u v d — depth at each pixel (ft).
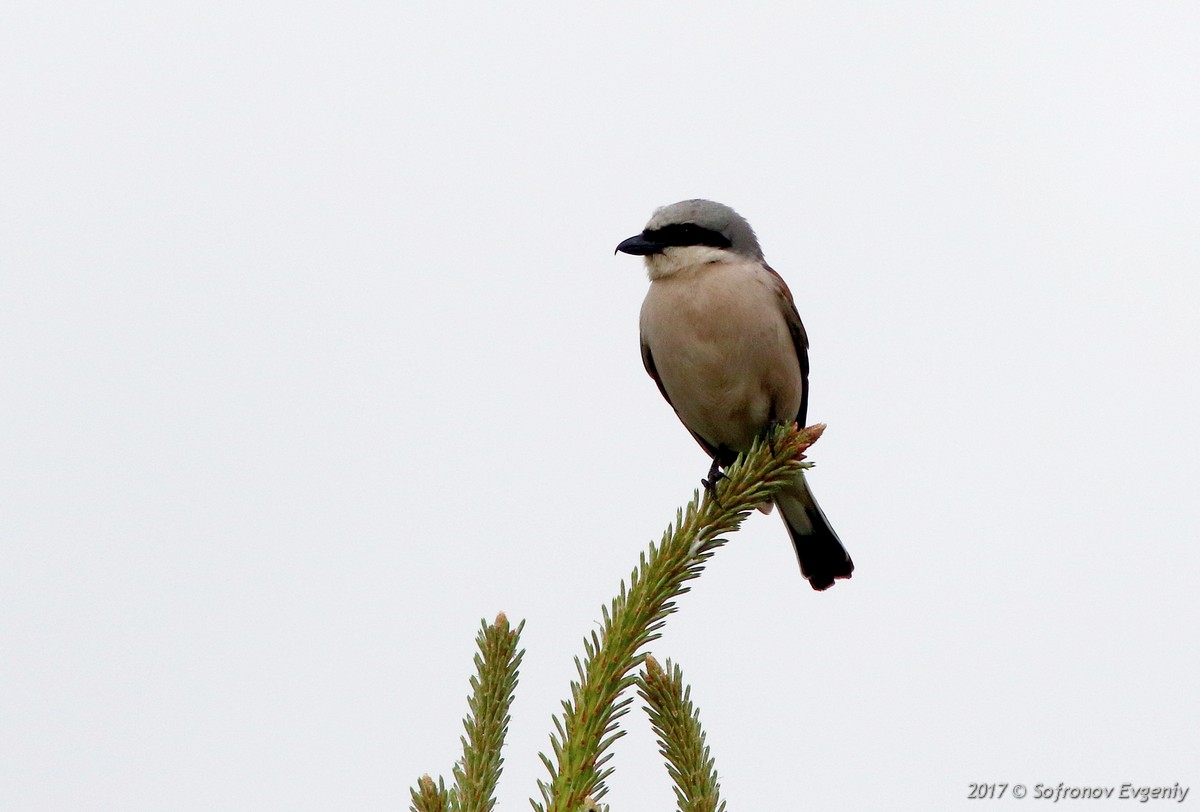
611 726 19.80
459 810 19.03
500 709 20.62
